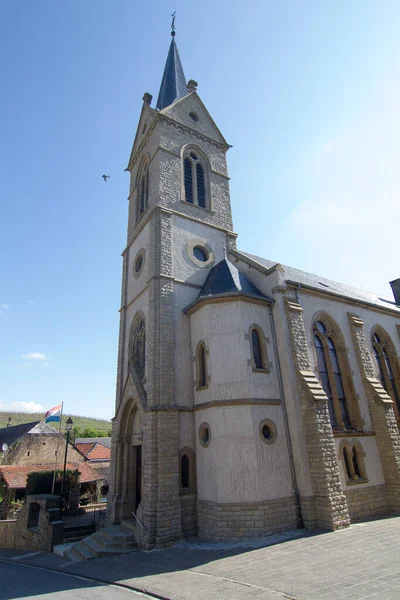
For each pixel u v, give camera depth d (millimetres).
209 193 25969
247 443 15562
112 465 21406
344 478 17766
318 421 16266
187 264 21844
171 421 17141
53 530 19281
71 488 27750
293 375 17609
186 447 17234
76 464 35250
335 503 15234
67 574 13125
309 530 14922
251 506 14656
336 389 20406
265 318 18703
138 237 25266
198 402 17797
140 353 22047
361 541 12938
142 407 18125
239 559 11875
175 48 35562
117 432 21375
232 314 17906
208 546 14039
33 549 21203
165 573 11336
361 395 21094
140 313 22438
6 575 14164
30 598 10266
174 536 15289
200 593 9117
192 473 16922
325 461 15711
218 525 14664
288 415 17000
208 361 17578
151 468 16172
